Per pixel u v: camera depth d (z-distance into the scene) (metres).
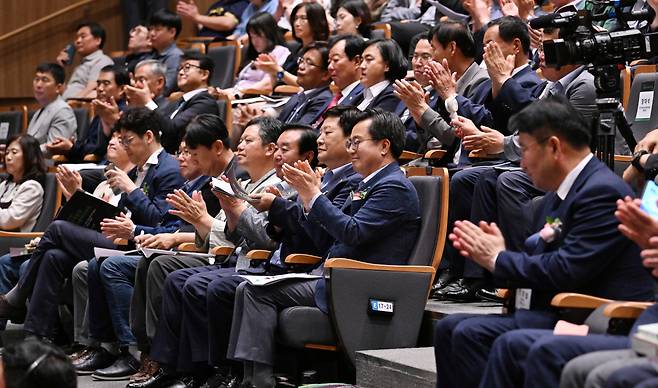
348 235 6.22
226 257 7.38
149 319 7.42
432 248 6.42
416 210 6.41
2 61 15.54
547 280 4.73
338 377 6.55
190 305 6.91
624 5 5.90
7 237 9.74
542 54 7.06
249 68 11.67
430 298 6.98
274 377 6.43
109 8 15.99
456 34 7.86
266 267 6.98
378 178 6.46
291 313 6.33
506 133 7.15
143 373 7.54
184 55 10.95
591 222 4.71
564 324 4.59
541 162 4.87
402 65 8.29
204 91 10.42
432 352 6.10
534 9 9.97
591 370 4.12
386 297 6.27
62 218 8.35
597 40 5.68
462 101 7.27
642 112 7.00
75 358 8.16
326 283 6.23
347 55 8.76
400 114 8.08
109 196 8.97
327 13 12.05
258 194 6.88
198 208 7.43
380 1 11.93
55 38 15.84
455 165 7.39
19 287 8.61
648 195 4.53
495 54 7.08
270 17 11.66
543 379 4.32
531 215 6.36
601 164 4.86
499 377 4.54
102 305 7.93
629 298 4.71
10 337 8.92
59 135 12.19
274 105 10.10
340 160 7.04
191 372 7.05
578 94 6.85
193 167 8.12
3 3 15.56
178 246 7.75
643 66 7.20
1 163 12.15
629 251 4.73
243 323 6.40
